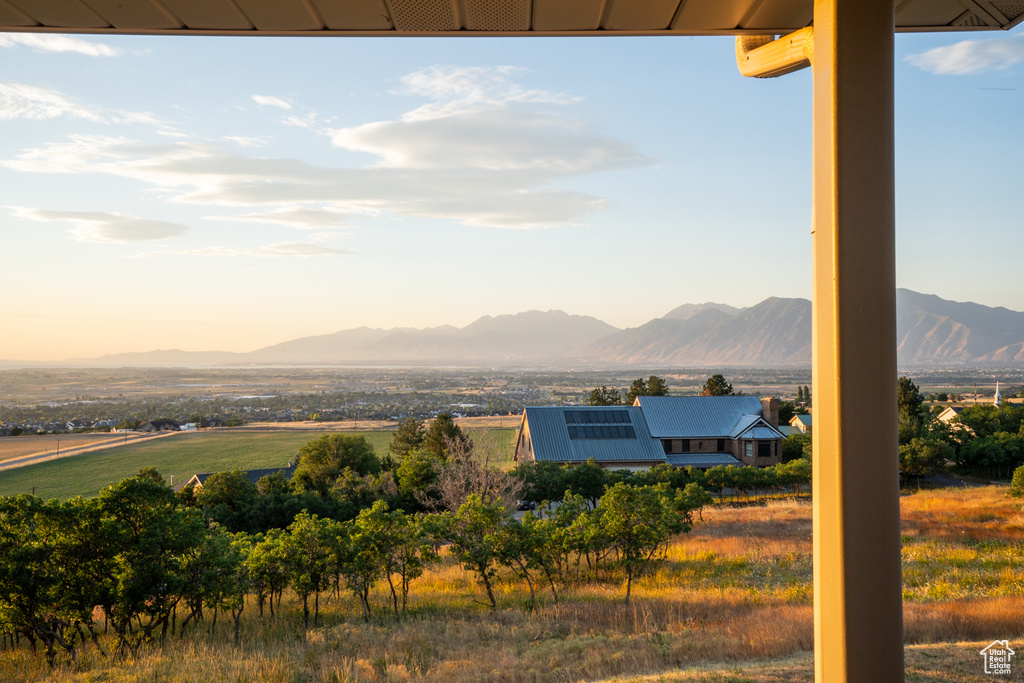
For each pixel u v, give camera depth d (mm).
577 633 13594
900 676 2449
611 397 83438
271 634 15156
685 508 29859
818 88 2645
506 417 183125
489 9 2863
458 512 18484
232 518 35375
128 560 13922
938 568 18328
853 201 2518
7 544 13055
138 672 11062
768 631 11711
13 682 11227
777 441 55969
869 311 2492
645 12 2898
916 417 62500
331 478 48719
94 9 2820
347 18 2957
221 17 2910
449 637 13602
